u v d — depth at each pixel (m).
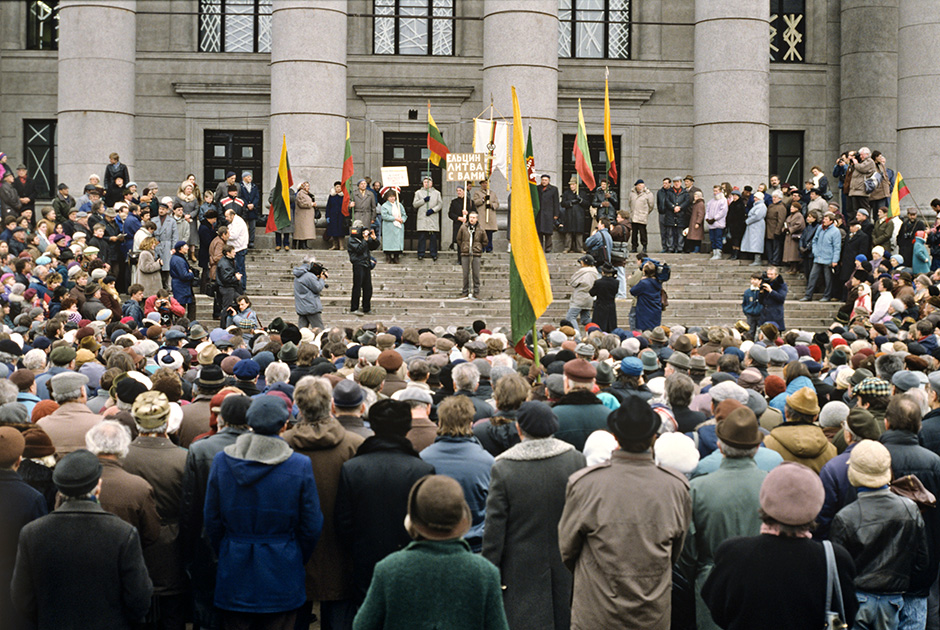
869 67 30.95
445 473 5.91
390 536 5.74
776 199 24.02
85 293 15.67
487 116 26.61
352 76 30.30
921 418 6.65
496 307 21.31
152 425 6.07
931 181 26.95
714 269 24.22
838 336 12.52
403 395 6.91
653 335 11.57
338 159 26.66
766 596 4.36
